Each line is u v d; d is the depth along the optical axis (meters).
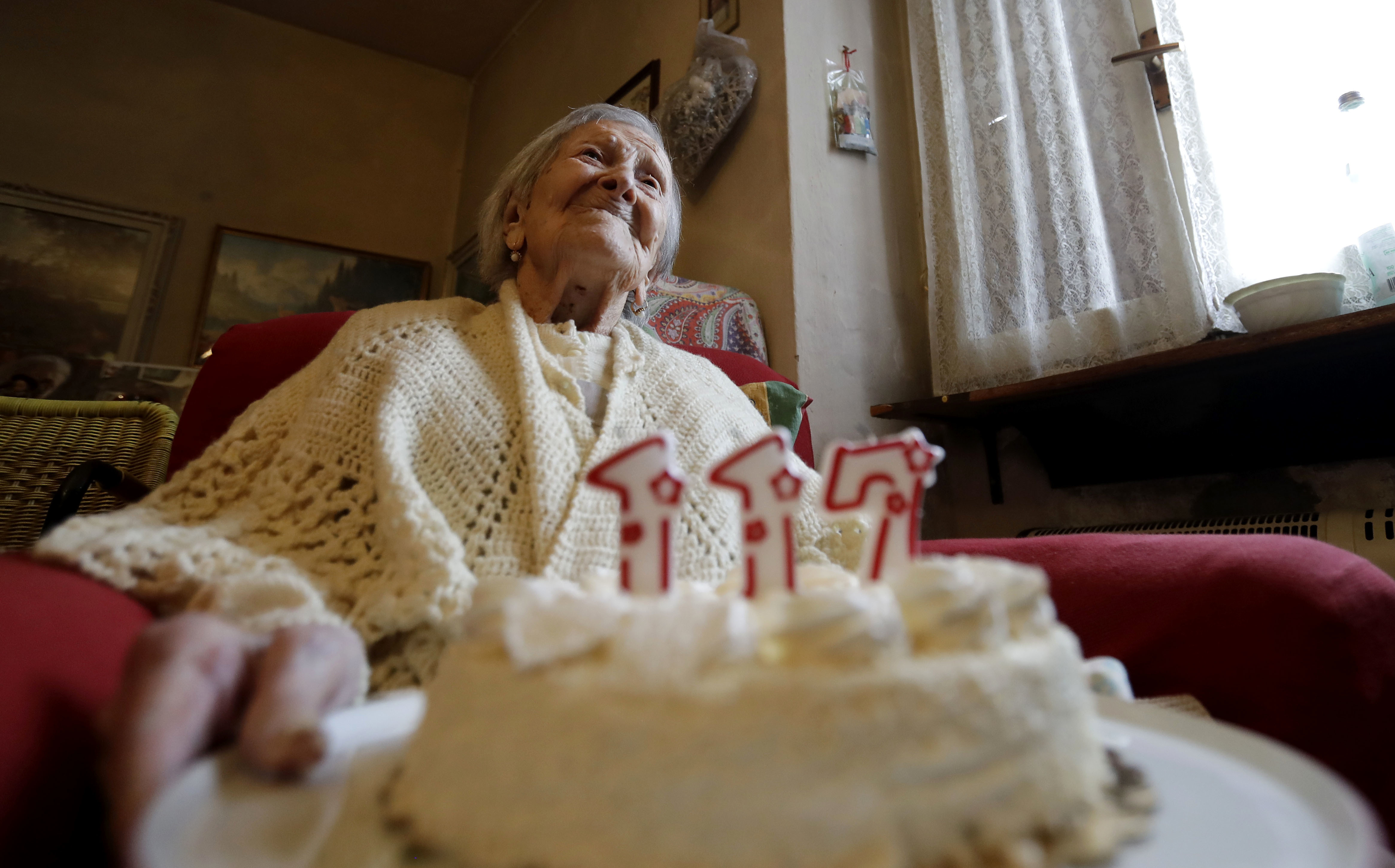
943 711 0.33
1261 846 0.30
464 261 3.41
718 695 0.32
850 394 1.78
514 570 0.67
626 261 1.04
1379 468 1.21
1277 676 0.54
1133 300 1.47
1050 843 0.32
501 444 0.76
